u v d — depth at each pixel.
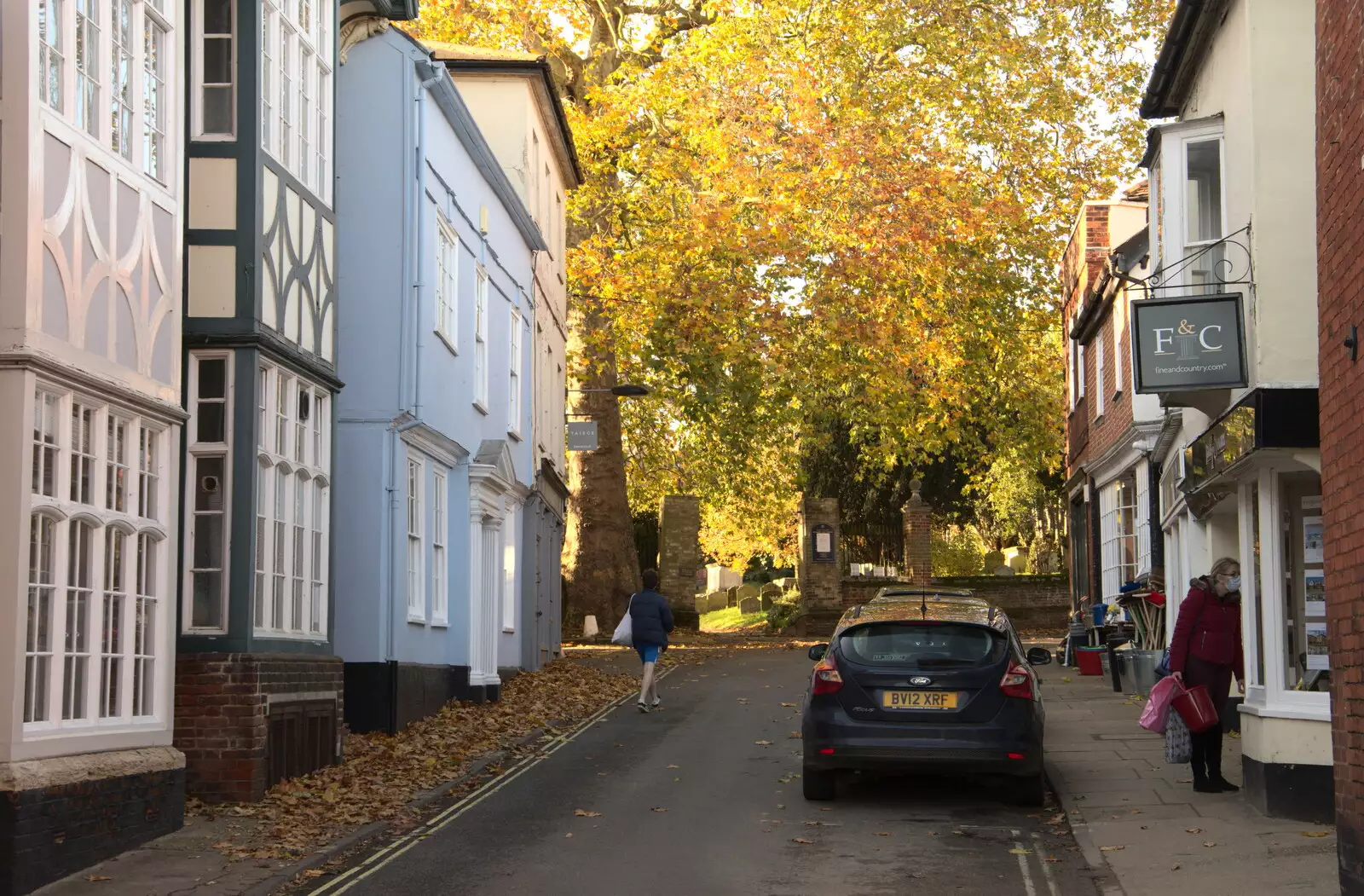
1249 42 11.65
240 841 10.23
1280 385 11.23
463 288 20.09
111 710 10.02
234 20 12.32
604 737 16.81
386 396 16.56
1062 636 33.50
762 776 13.84
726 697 21.05
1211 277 13.05
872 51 33.62
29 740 8.79
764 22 32.22
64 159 9.41
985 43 33.06
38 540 8.97
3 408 8.75
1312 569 11.12
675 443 42.03
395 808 11.74
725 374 32.69
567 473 36.44
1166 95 15.33
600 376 36.00
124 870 9.22
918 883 9.20
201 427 12.02
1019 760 11.68
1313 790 10.72
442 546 19.11
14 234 8.84
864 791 12.99
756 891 8.96
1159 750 14.67
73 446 9.45
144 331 10.53
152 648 10.62
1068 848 10.40
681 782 13.46
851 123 31.55
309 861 9.58
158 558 10.70
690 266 31.47
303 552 13.37
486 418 21.78
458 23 32.53
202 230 12.13
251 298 12.09
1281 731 10.91
